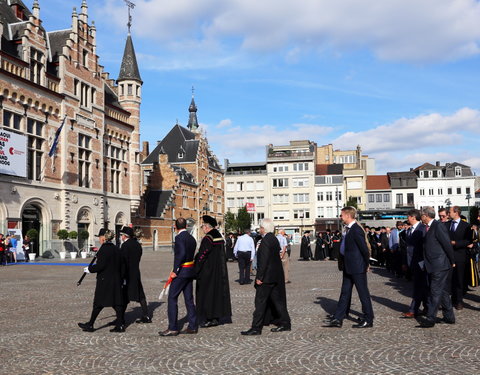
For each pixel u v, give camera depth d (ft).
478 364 20.02
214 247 29.55
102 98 132.67
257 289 27.40
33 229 101.45
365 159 328.70
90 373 19.80
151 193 194.90
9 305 38.78
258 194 293.23
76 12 121.90
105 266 27.99
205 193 238.89
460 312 33.09
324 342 24.64
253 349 23.49
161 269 77.66
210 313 28.84
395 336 25.73
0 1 113.70
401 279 57.31
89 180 126.00
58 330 28.76
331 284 52.75
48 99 110.73
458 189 273.54
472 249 35.81
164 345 24.66
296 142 313.12
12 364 21.27
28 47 105.70
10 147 96.37
